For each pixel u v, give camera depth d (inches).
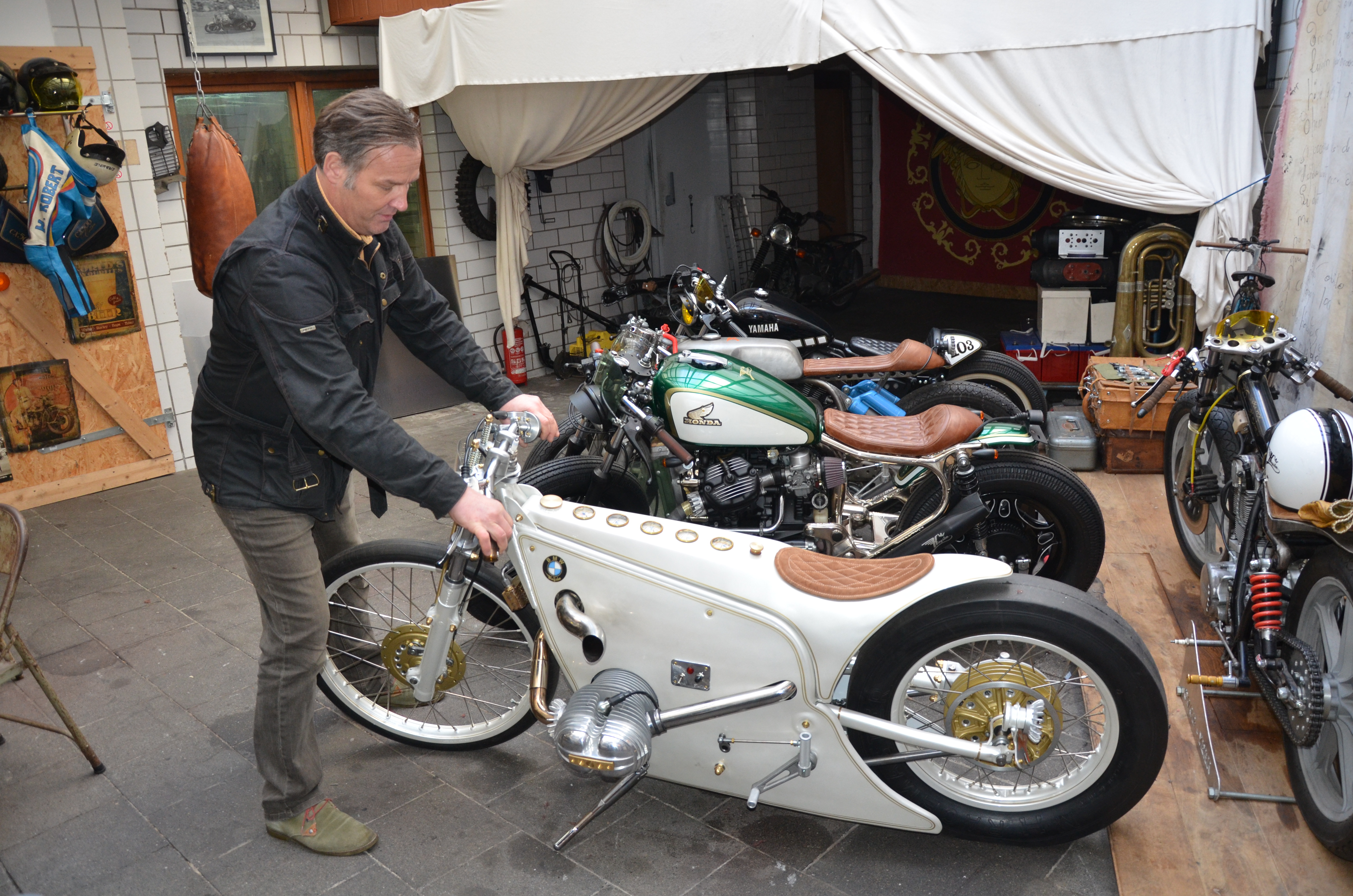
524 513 89.4
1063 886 84.1
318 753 93.4
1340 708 82.4
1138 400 153.7
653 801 98.0
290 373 77.4
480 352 103.2
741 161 379.6
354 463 79.0
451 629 96.0
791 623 82.4
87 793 102.6
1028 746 83.4
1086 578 125.9
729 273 384.5
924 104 173.3
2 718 102.4
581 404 131.6
